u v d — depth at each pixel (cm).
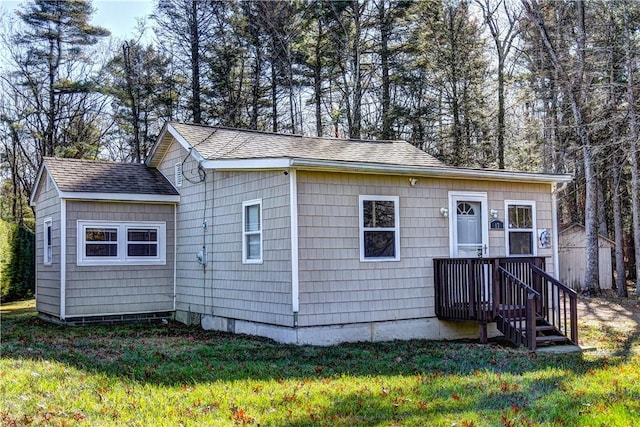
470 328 1225
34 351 939
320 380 741
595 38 2128
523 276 1132
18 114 2959
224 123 2883
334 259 1080
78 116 3092
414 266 1169
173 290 1507
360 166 1077
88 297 1409
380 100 2844
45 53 2908
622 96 2006
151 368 801
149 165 1634
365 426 545
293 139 1457
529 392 668
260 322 1144
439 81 2722
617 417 557
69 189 1384
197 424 547
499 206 1284
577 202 2881
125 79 2948
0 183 3416
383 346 1038
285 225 1068
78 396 637
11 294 2172
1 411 571
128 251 1462
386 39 2720
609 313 1620
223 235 1290
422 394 662
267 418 570
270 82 2997
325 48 2838
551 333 1102
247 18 2888
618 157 2223
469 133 2728
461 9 2748
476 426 539
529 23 2555
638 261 2091
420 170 1149
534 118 2686
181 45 2902
